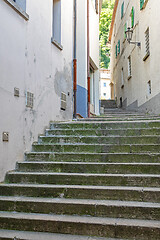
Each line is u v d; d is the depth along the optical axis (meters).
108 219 3.33
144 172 4.19
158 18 8.93
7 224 3.43
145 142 5.10
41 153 4.96
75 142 5.48
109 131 5.63
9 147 4.52
